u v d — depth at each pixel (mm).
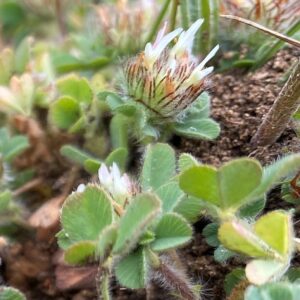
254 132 103
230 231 70
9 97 118
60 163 119
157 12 128
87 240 75
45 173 119
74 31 157
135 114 100
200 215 87
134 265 76
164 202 81
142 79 96
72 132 115
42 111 120
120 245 72
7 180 116
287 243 72
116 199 86
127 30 127
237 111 108
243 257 83
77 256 73
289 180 90
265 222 72
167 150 88
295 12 114
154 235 78
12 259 108
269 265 72
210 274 93
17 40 165
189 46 96
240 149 103
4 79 127
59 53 135
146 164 88
